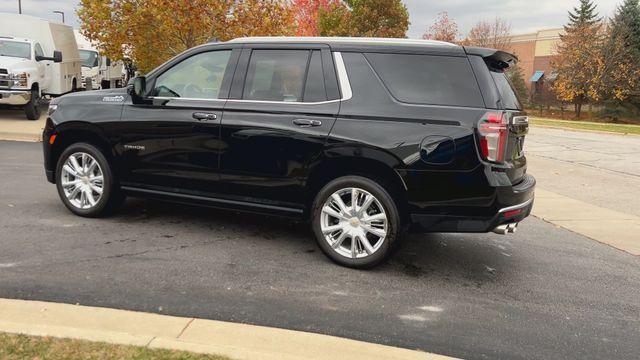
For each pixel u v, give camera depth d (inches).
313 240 216.1
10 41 596.4
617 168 501.0
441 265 197.6
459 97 173.2
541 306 165.0
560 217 289.3
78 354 113.0
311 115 186.5
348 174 185.6
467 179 168.7
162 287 161.3
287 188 191.5
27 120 598.2
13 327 123.0
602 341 144.0
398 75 181.0
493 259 209.0
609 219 287.4
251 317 145.2
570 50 1777.8
